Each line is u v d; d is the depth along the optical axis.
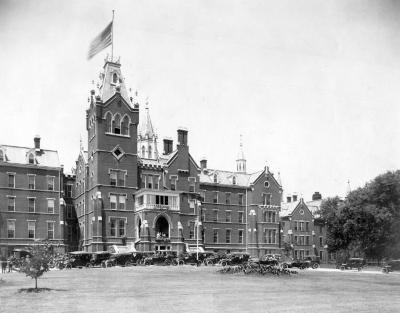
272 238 92.38
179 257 66.38
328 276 45.03
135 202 75.75
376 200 78.88
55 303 23.45
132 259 63.69
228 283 35.03
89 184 77.12
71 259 59.16
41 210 74.75
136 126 78.00
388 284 35.81
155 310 21.17
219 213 89.50
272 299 25.28
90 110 78.38
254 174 95.69
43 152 77.75
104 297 25.88
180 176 81.81
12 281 36.91
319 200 119.44
